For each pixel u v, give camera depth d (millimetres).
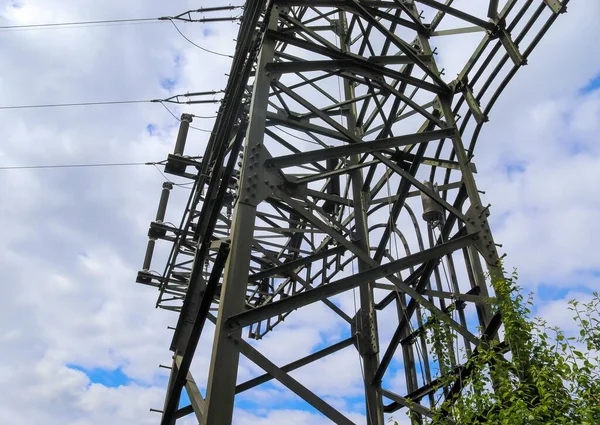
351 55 8477
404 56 9148
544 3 7598
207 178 12547
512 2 8195
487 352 5969
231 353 5727
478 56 8852
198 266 10633
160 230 14234
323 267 12852
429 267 8867
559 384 5477
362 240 10062
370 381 9000
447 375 6414
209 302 6918
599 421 4961
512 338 6074
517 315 6160
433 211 9656
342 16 13141
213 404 5395
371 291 9781
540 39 7637
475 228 7605
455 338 6633
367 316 9602
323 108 11172
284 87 8203
